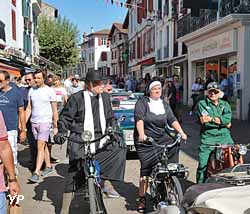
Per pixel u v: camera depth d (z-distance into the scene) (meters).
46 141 8.19
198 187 3.80
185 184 7.46
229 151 6.00
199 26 23.00
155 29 37.56
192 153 10.62
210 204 3.22
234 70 19.56
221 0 19.12
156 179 5.36
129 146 9.64
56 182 7.88
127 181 7.94
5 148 3.75
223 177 4.02
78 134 5.47
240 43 18.39
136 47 48.69
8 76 7.14
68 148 5.48
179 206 3.51
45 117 8.14
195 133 14.41
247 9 17.92
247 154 9.14
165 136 5.92
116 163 5.39
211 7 19.31
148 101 5.99
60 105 14.62
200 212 3.19
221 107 6.48
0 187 3.63
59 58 48.91
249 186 3.62
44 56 48.59
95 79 5.50
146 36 42.22
